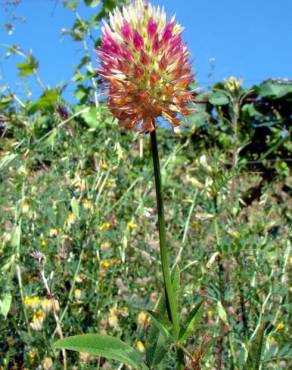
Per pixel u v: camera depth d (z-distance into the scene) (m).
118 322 0.25
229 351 0.21
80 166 0.34
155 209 0.36
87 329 0.25
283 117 0.68
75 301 0.26
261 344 0.16
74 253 0.28
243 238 0.21
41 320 0.23
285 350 0.19
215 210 0.21
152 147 0.15
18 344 0.25
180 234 0.34
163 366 0.20
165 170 0.39
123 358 0.14
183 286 0.26
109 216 0.34
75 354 0.24
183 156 0.48
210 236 0.28
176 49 0.15
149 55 0.15
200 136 0.61
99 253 0.28
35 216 0.30
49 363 0.22
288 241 0.26
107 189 0.34
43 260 0.24
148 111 0.15
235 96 0.25
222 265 0.20
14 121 0.42
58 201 0.31
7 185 0.36
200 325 0.22
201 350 0.15
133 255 0.30
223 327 0.20
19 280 0.24
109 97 0.15
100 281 0.27
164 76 0.15
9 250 0.24
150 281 0.29
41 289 0.26
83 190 0.32
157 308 0.16
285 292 0.22
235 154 0.23
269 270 0.23
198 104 0.61
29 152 0.33
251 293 0.21
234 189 0.23
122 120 0.15
